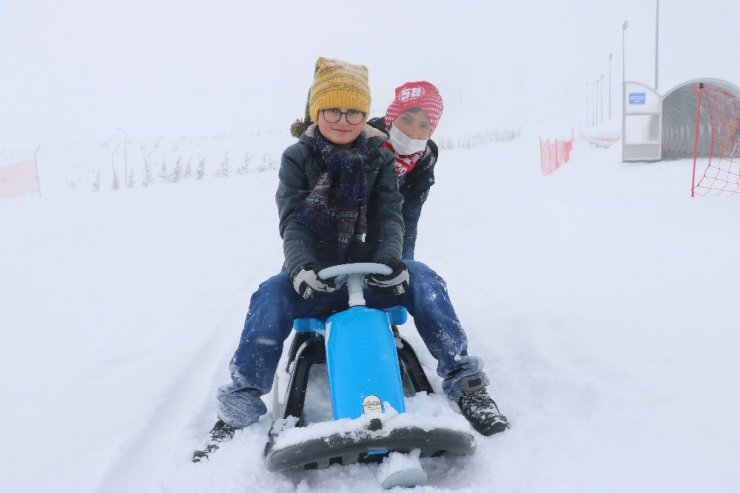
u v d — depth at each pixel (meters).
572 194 9.16
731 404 1.99
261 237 8.02
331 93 2.35
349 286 2.12
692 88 15.04
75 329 3.76
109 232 9.09
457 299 3.81
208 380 2.79
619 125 20.52
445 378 2.23
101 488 1.87
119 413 2.40
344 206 2.33
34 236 9.05
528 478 1.72
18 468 2.00
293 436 1.68
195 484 1.83
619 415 2.00
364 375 1.84
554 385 2.30
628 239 4.93
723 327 2.64
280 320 2.15
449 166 23.00
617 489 1.61
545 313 3.21
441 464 1.89
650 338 2.63
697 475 1.64
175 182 23.03
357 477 1.80
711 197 7.00
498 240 5.89
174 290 4.90
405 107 2.82
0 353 3.30
